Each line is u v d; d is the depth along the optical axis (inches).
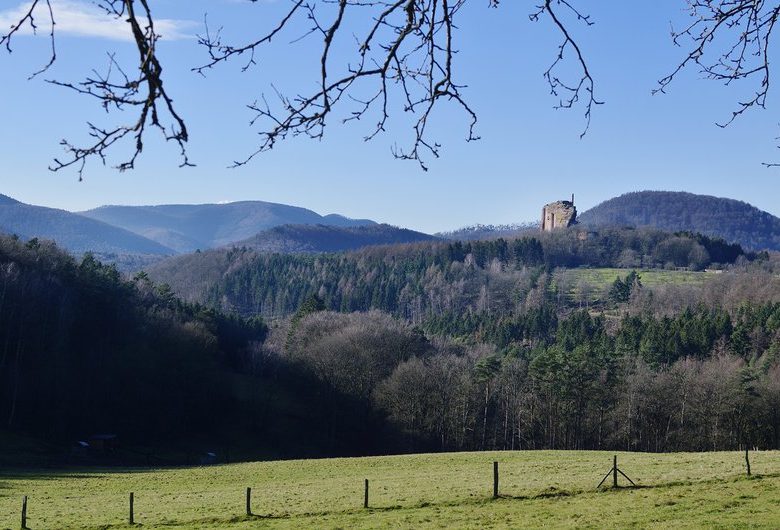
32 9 190.5
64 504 1620.3
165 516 1363.2
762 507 1061.1
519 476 1611.7
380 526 1126.4
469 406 3848.4
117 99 196.1
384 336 4394.7
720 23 299.4
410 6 241.4
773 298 6318.9
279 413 4104.3
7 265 3351.4
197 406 3841.0
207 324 4645.7
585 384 3693.4
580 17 261.3
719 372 3636.8
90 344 3646.7
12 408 3120.1
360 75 241.4
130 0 188.7
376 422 4003.4
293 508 1357.0
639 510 1106.7
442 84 260.1
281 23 224.1
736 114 309.6
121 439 3432.6
